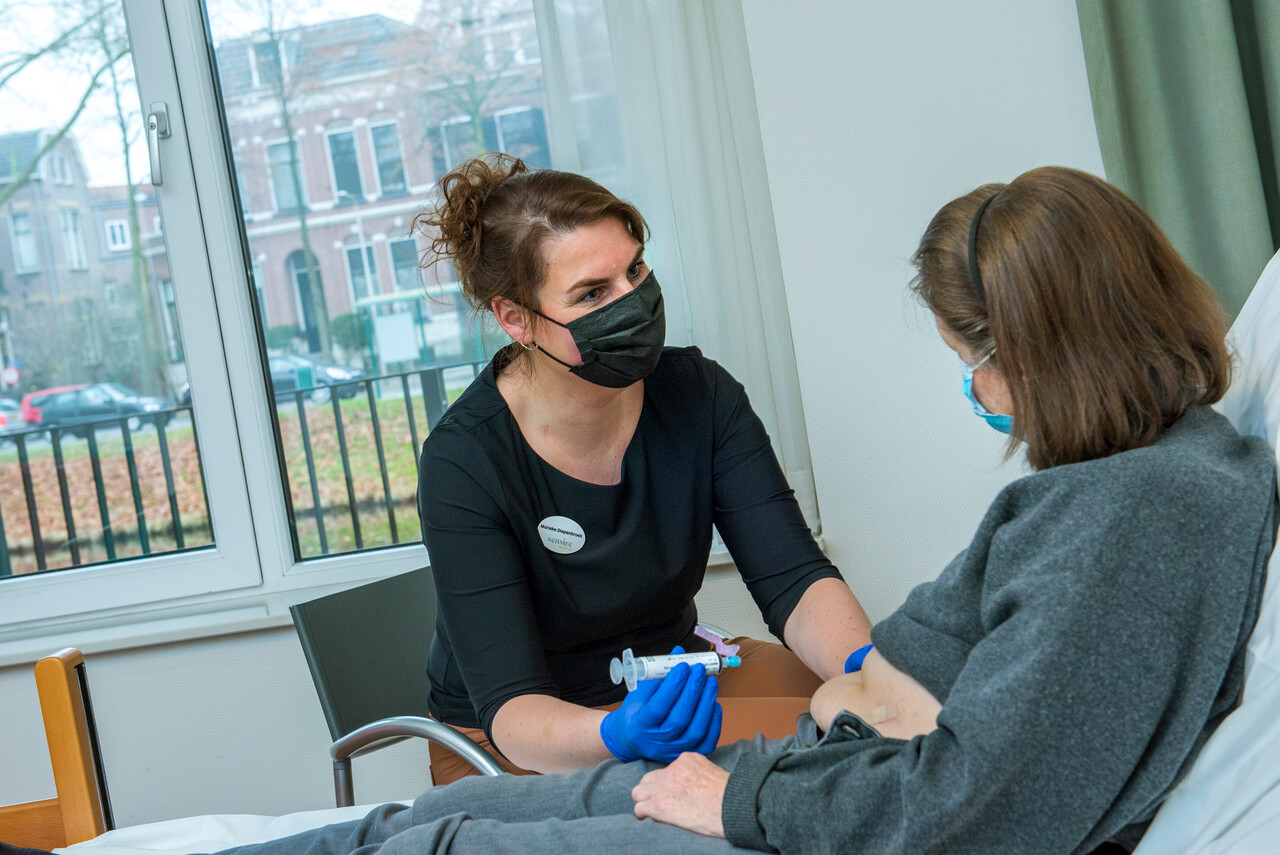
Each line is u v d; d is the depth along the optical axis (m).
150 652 2.10
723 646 1.53
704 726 1.03
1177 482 0.70
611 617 1.39
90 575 2.22
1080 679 0.68
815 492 2.06
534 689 1.24
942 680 0.79
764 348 2.02
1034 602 0.70
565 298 1.25
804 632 1.31
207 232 2.16
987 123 1.85
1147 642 0.68
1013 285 0.78
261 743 2.12
